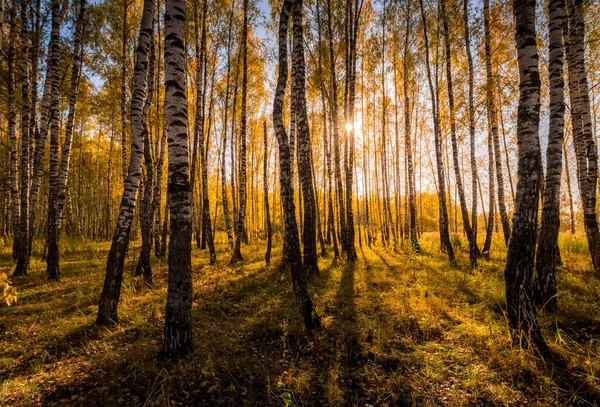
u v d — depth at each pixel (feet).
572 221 67.51
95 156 87.35
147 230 28.58
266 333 15.60
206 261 40.24
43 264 37.29
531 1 13.61
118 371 11.87
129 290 23.26
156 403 9.95
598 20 28.37
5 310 19.26
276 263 34.88
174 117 12.92
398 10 45.29
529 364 11.50
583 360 11.73
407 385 10.96
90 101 42.73
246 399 10.45
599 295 18.17
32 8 33.30
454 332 15.11
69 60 38.86
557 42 18.19
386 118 66.33
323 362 12.76
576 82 25.71
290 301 20.11
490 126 36.58
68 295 22.44
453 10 35.01
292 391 10.69
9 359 12.66
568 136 52.70
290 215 16.17
